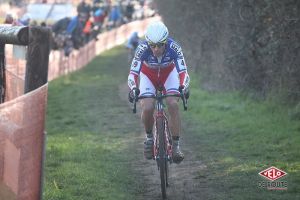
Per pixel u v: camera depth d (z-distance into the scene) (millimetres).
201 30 24984
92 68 36531
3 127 6145
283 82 15953
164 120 9289
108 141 13984
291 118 14352
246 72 18906
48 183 9586
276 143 12492
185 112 17766
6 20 25703
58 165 11102
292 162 10875
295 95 15273
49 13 51188
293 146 12000
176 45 9586
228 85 20547
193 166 11188
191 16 26562
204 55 25281
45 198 8648
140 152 12625
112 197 8922
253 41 17938
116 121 17109
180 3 28219
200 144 13172
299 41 14586
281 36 15141
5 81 8297
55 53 34281
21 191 6273
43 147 6586
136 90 9109
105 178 10164
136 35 36688
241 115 16109
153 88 9734
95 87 26359
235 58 18891
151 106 9086
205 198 9031
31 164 6410
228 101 18625
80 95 23297
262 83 18188
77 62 35750
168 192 9453
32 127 6355
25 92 6484
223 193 9258
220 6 20938
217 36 21969
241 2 17688
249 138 13227
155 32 8984
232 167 10836
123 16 57750
